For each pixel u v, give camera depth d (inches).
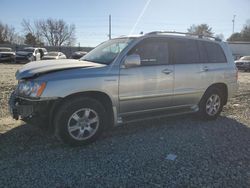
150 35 213.6
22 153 171.9
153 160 167.3
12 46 2026.3
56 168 154.4
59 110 177.5
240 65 1075.9
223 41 269.3
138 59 192.1
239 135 217.3
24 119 181.5
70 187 136.1
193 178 147.5
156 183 141.8
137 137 205.8
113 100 194.1
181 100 231.8
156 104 217.0
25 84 180.4
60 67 182.9
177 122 247.4
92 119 188.7
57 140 193.9
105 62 199.6
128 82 197.8
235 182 144.9
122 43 210.4
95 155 172.7
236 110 300.2
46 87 170.6
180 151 181.8
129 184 140.3
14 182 138.6
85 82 180.1
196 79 237.1
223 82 258.2
